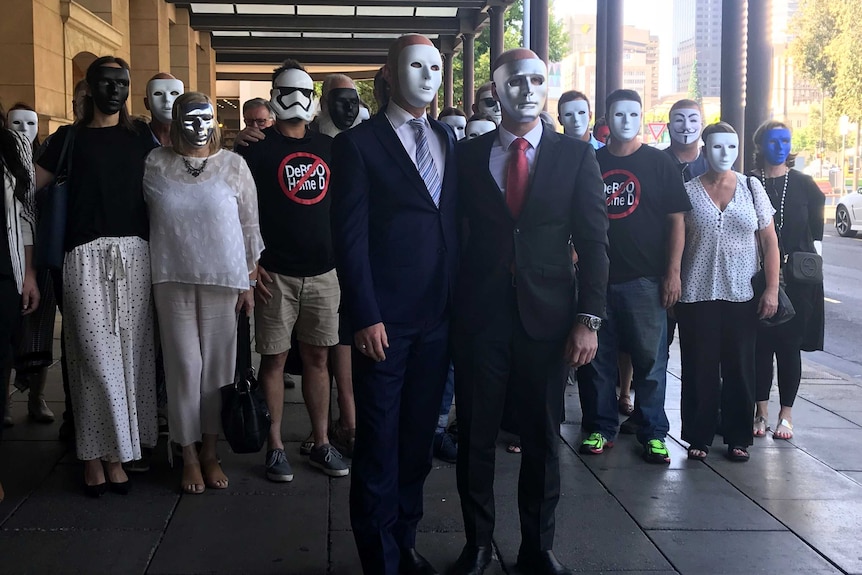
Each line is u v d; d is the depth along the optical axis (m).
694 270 4.78
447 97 23.72
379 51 26.09
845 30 31.62
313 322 4.54
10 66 11.16
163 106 4.62
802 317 5.16
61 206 4.01
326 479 4.51
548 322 3.30
